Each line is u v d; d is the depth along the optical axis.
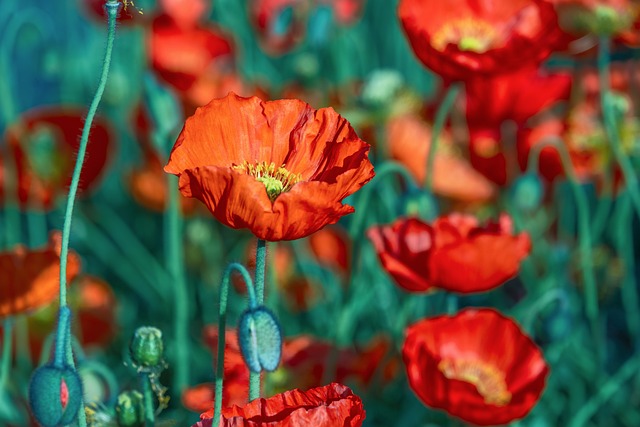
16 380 1.06
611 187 1.27
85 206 1.41
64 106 1.50
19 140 1.18
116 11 0.72
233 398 0.89
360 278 1.21
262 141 0.77
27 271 0.87
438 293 1.09
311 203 0.72
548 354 1.08
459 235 0.92
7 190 1.20
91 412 0.85
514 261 0.90
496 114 1.14
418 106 1.25
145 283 1.41
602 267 1.31
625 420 1.23
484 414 0.86
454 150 1.25
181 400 1.01
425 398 0.87
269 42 1.40
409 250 0.92
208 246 1.33
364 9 1.75
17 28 1.32
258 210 0.72
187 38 1.27
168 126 1.07
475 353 0.92
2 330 1.06
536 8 0.97
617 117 1.23
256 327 0.72
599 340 1.16
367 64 1.68
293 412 0.71
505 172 1.18
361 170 0.73
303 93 1.35
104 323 1.17
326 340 1.03
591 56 1.25
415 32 0.94
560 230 1.29
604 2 1.08
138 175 1.30
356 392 1.03
